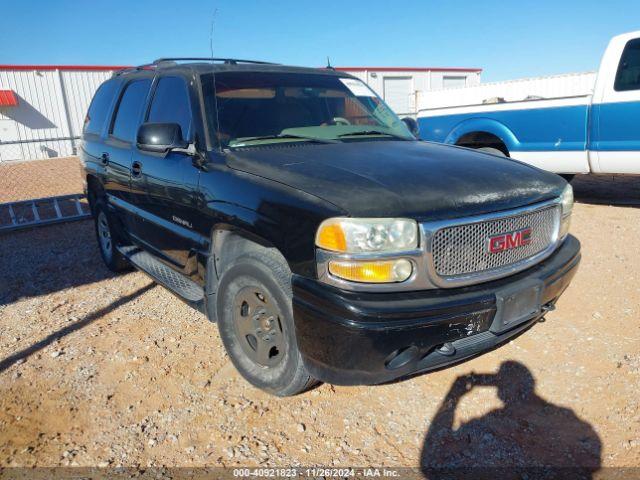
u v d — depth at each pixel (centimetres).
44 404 307
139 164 405
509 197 275
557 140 745
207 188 315
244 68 393
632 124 664
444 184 271
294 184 270
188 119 361
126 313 434
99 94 559
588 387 310
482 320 256
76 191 1214
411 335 239
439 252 248
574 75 1248
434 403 301
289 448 266
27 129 2461
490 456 259
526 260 284
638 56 652
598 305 418
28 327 414
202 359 353
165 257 400
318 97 400
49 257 622
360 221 237
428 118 926
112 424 287
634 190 930
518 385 315
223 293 313
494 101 834
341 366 245
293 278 258
